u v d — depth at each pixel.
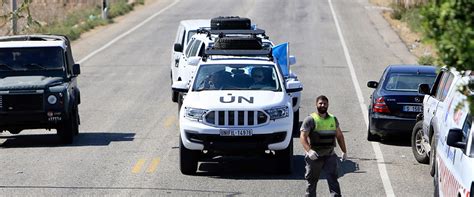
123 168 35.91
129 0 134.12
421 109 40.06
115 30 102.19
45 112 40.94
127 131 45.97
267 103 34.00
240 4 126.25
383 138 43.34
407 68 42.91
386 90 41.31
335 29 99.12
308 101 56.84
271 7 121.19
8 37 45.28
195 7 123.69
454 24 14.34
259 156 35.59
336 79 67.56
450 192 25.42
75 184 32.72
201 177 34.34
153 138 43.62
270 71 36.91
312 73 70.50
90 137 44.22
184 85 37.75
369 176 34.69
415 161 37.88
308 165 27.98
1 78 42.41
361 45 87.56
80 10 123.12
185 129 33.81
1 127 41.41
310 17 109.62
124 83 66.38
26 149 40.94
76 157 38.47
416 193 31.66
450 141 23.89
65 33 94.06
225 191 31.75
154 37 95.31
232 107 33.62
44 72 43.09
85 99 58.62
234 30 49.97
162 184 32.88
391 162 37.66
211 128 33.47
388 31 97.56
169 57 81.25
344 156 28.09
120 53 84.12
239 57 38.66
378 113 40.84
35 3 128.12
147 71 72.81
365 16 110.38
